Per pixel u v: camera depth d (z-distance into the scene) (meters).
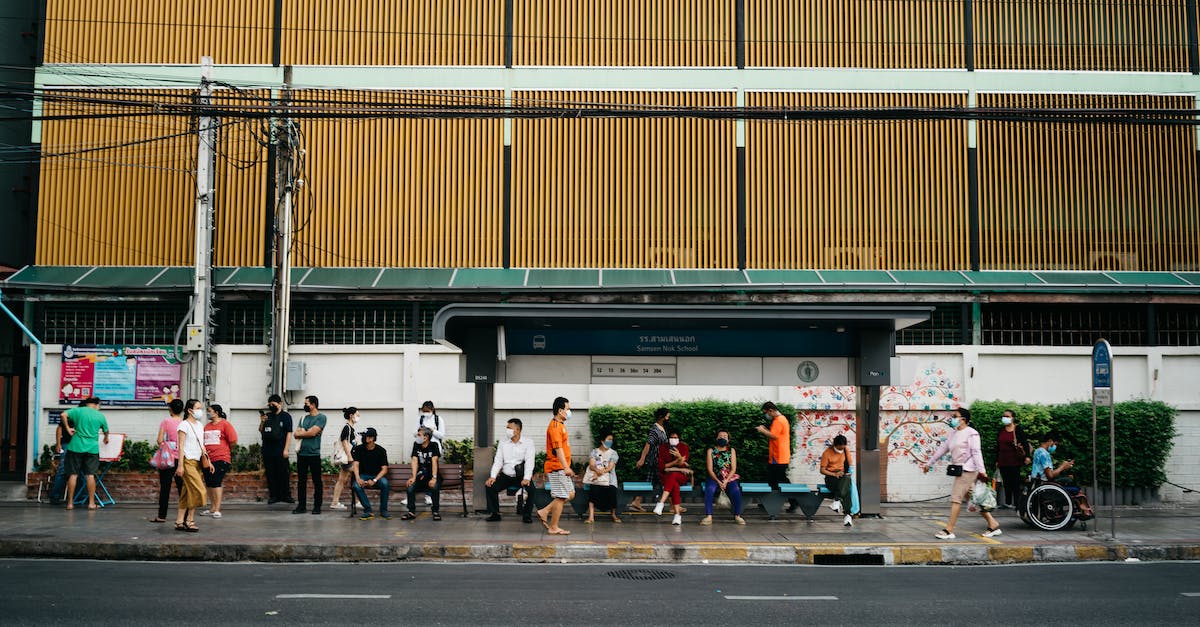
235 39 19.64
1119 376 17.95
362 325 18.56
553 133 19.53
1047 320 18.70
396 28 19.70
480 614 8.55
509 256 19.27
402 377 17.84
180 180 19.34
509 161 19.47
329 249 19.23
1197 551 12.58
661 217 19.39
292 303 18.48
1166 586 10.28
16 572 10.83
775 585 10.25
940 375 17.80
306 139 19.42
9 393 19.78
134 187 19.31
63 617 8.32
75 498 16.39
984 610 8.90
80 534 12.87
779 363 15.03
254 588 9.80
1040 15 19.84
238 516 15.10
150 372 17.69
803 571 11.35
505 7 19.78
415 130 19.53
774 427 15.91
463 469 16.17
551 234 19.36
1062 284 18.28
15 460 19.64
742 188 19.39
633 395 17.70
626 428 16.97
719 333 14.99
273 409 16.31
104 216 19.25
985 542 12.71
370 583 10.18
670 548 12.23
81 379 17.67
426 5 19.78
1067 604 9.20
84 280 18.48
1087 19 19.86
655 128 19.55
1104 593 9.82
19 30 20.77
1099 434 17.17
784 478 15.88
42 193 19.27
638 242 19.36
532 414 17.78
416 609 8.75
